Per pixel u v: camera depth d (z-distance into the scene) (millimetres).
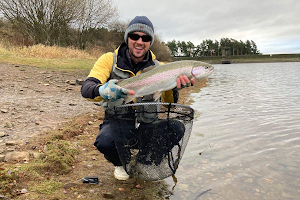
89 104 6383
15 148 3273
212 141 4113
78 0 23078
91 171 2969
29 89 7500
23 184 2479
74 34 25953
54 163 2877
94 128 4605
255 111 6328
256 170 3096
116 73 2652
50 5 22141
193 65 2715
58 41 24016
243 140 4168
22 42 19484
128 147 2523
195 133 4535
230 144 3984
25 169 2703
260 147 3857
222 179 2879
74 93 7738
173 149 2645
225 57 91625
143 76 2512
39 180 2596
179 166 3221
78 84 9438
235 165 3242
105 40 32594
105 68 2615
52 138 3707
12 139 3582
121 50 2729
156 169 2582
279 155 3545
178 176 2959
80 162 3176
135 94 2496
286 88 11141
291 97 8508
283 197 2508
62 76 10523
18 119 4531
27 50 15664
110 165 3170
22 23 21922
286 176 2945
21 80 8578
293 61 82750
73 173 2873
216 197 2506
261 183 2789
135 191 2580
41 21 22500
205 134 4477
